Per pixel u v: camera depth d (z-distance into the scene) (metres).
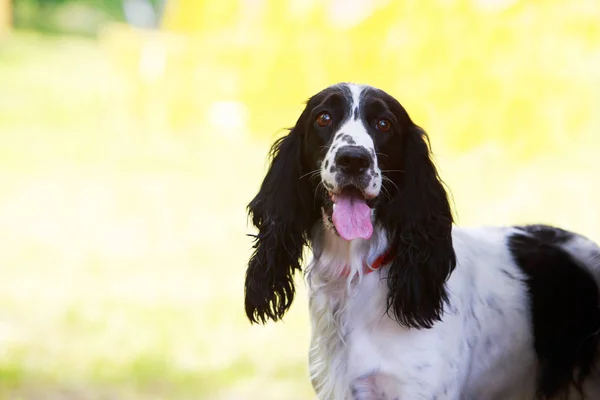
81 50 46.50
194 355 8.64
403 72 19.89
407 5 20.34
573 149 17.06
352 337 4.50
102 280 11.44
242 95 23.64
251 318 4.87
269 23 23.62
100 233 14.04
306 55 22.31
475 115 18.36
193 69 24.39
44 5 57.62
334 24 21.91
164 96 24.70
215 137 22.86
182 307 10.19
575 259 4.94
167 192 16.94
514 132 17.89
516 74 18.14
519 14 18.62
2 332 9.40
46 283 11.29
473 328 4.64
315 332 4.65
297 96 22.62
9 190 17.28
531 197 14.07
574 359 4.82
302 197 4.65
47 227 14.48
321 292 4.59
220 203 15.99
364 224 4.26
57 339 9.20
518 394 4.84
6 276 11.69
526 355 4.78
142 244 13.32
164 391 7.76
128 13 58.44
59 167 19.48
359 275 4.50
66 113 26.98
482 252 4.86
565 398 4.87
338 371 4.54
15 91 31.53
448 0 19.42
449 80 18.94
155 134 23.47
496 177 15.73
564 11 18.25
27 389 7.71
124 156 20.83
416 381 4.39
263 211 4.75
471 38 18.94
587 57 17.89
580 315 4.82
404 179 4.55
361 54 21.23
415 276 4.45
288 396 7.61
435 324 4.46
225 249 12.98
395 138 4.47
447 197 4.67
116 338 9.12
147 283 11.28
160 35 26.78
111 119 25.73
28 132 23.94
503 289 4.77
